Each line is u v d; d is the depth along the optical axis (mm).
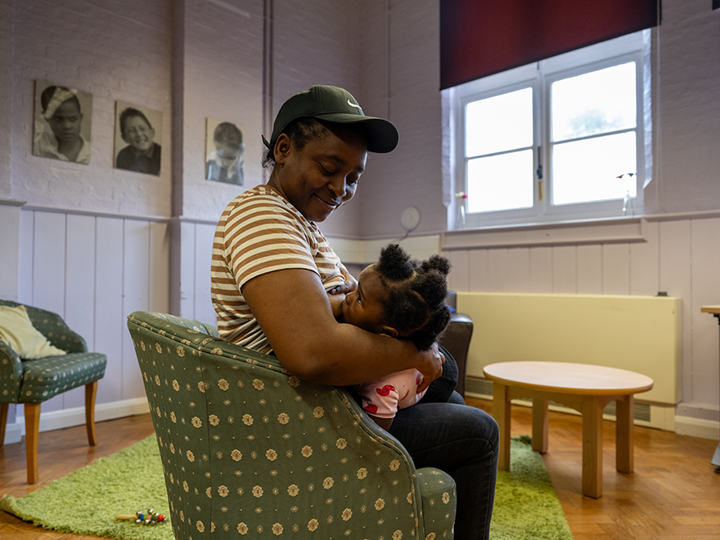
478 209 4359
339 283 1005
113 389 3283
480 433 1012
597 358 3209
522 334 3539
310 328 734
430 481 905
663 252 3123
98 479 2152
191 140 3609
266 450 801
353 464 825
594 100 3686
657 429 3020
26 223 2941
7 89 2807
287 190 979
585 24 3518
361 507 841
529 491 2049
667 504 1954
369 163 4945
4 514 1862
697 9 3043
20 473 2258
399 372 938
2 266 2742
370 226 4941
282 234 809
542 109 3943
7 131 2803
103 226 3262
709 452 2592
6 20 2803
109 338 3275
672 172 3127
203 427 799
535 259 3721
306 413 791
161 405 889
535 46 3783
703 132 3016
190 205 3594
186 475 843
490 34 4051
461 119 4465
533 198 4008
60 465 2367
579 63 3752
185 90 3576
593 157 3684
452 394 1336
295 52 4504
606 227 3355
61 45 3100
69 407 3066
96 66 3256
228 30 3861
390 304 804
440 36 4391
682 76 3096
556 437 2830
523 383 2145
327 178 948
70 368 2340
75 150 3143
